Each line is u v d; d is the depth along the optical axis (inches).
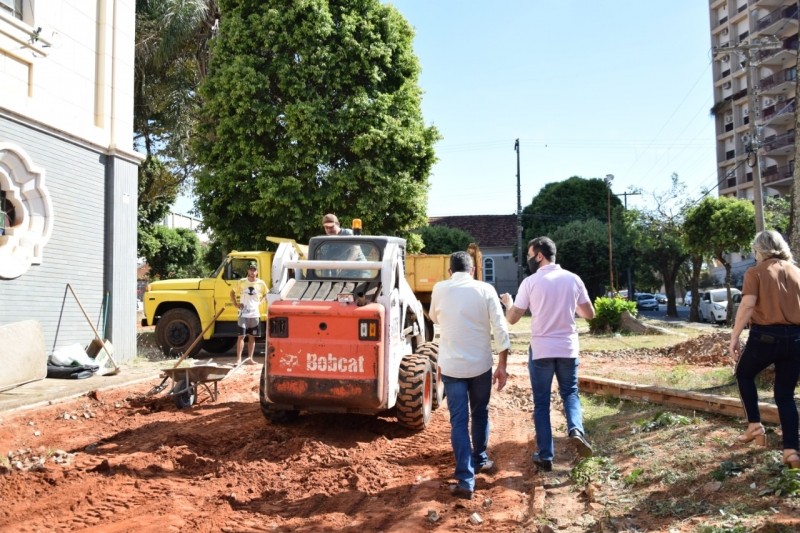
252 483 218.1
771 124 2199.8
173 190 1179.3
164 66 956.6
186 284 613.6
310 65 748.6
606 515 168.9
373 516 186.1
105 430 292.4
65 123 470.0
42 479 219.0
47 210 450.6
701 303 1472.7
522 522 176.1
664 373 428.8
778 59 2162.9
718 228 1285.7
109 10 526.0
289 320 268.4
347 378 261.9
